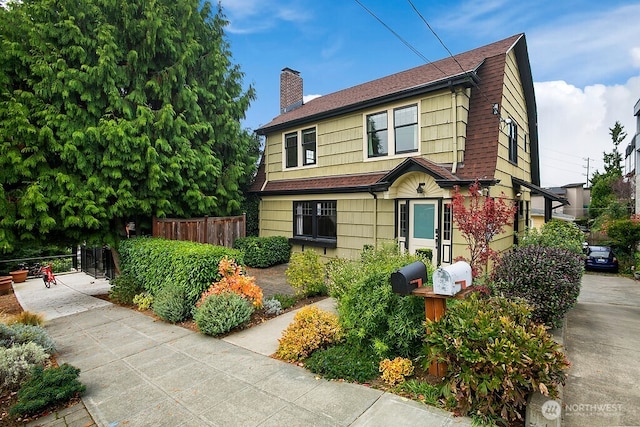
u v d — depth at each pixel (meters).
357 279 4.45
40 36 6.59
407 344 3.67
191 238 8.85
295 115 12.20
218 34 9.88
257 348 4.48
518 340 2.78
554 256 5.05
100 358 4.25
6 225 6.20
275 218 12.22
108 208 7.22
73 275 10.80
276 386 3.47
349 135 10.01
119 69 7.41
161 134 7.79
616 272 12.20
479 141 7.74
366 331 3.91
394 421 2.81
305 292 6.74
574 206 35.09
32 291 8.55
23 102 6.36
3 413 3.10
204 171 8.66
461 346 2.87
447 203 7.87
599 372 3.82
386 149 9.22
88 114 7.08
